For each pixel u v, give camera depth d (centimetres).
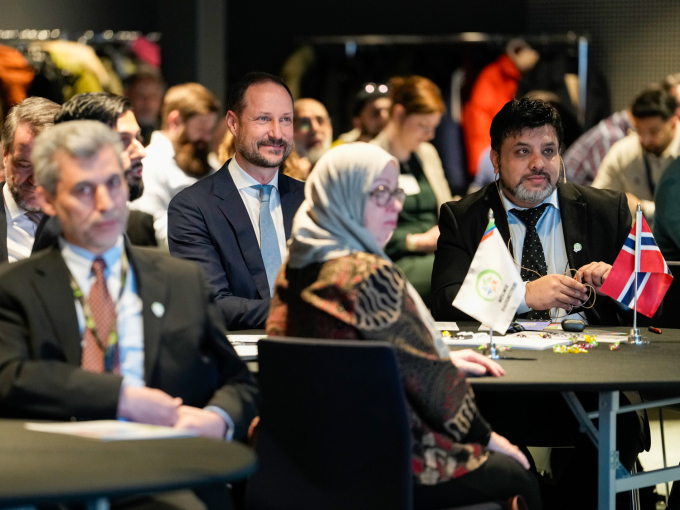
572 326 374
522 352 329
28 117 375
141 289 261
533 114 407
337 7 1031
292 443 254
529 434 376
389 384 240
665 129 768
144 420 245
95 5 860
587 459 382
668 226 615
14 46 809
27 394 239
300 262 266
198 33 880
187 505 237
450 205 438
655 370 291
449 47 984
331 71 1009
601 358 315
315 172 272
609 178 809
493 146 422
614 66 974
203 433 252
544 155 408
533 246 421
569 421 379
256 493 260
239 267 418
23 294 251
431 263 669
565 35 970
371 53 1001
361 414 244
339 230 265
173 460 190
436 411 255
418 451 256
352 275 255
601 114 962
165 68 887
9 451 196
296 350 248
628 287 363
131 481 174
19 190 381
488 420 382
